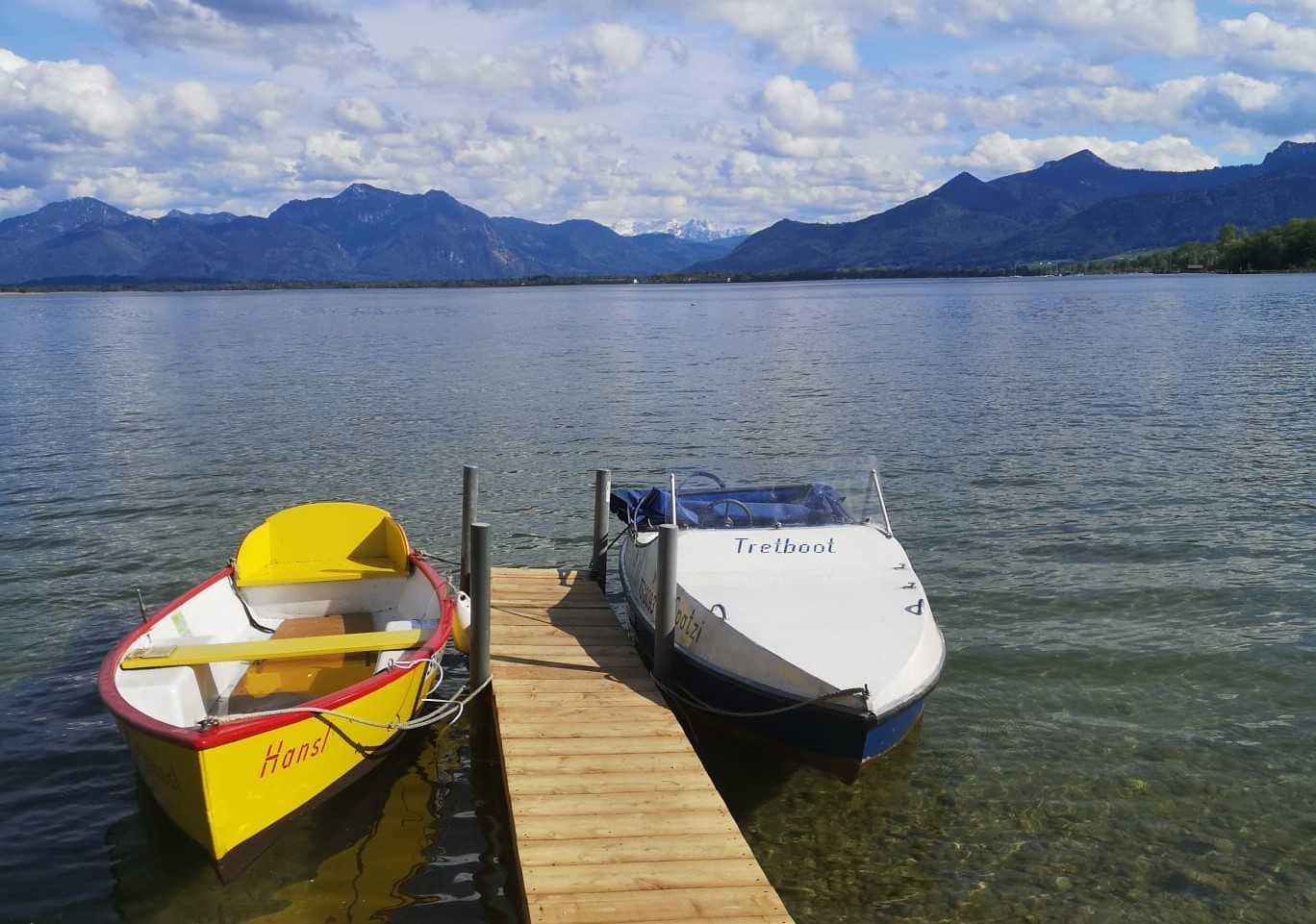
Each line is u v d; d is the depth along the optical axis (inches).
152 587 650.8
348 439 1188.5
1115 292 5885.8
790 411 1366.9
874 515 491.8
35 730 456.8
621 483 954.1
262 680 442.0
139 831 378.6
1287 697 480.1
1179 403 1327.5
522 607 560.1
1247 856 359.3
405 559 533.0
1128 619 577.3
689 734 457.4
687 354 2336.4
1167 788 403.9
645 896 297.3
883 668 382.0
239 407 1465.3
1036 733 451.8
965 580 646.5
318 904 336.5
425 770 428.5
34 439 1185.4
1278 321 2790.4
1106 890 342.0
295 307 7111.2
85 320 4872.0
